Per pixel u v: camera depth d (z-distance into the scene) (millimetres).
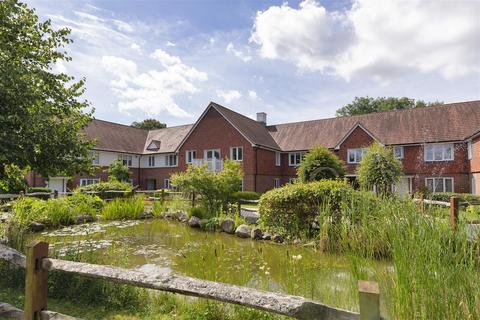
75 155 6164
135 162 30984
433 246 2660
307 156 16719
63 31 6531
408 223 3111
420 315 2395
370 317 1415
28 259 2154
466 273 2447
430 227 2992
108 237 9328
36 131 5324
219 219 10789
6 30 5723
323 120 27344
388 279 2992
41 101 5770
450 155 19719
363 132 22031
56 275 3957
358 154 22078
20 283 4090
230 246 8141
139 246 8078
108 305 3666
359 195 5156
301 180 16359
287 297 1649
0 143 4844
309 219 8352
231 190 12844
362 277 3178
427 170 20188
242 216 12070
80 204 12711
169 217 13312
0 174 6074
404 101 50500
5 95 4953
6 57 5387
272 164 25891
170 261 6512
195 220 11469
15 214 7238
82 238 8969
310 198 8141
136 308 3596
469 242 2754
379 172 13805
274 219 8992
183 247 7914
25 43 6043
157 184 30562
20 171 6160
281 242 8570
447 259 2596
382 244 3512
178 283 1938
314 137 25984
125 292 3801
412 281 2482
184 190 13461
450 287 2383
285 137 27750
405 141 20844
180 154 26906
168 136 32312
